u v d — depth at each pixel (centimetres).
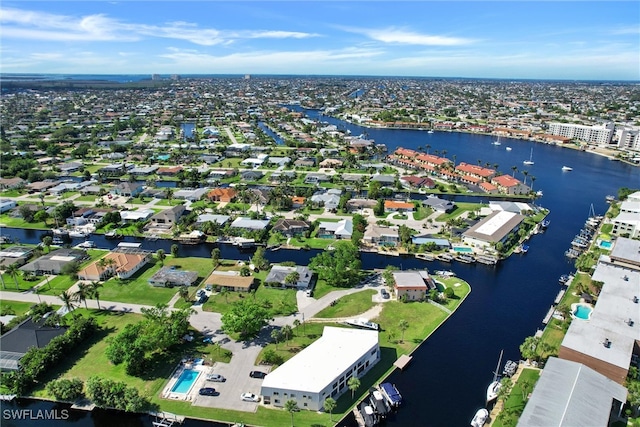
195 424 9069
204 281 15025
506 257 17325
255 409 9406
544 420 8181
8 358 10500
